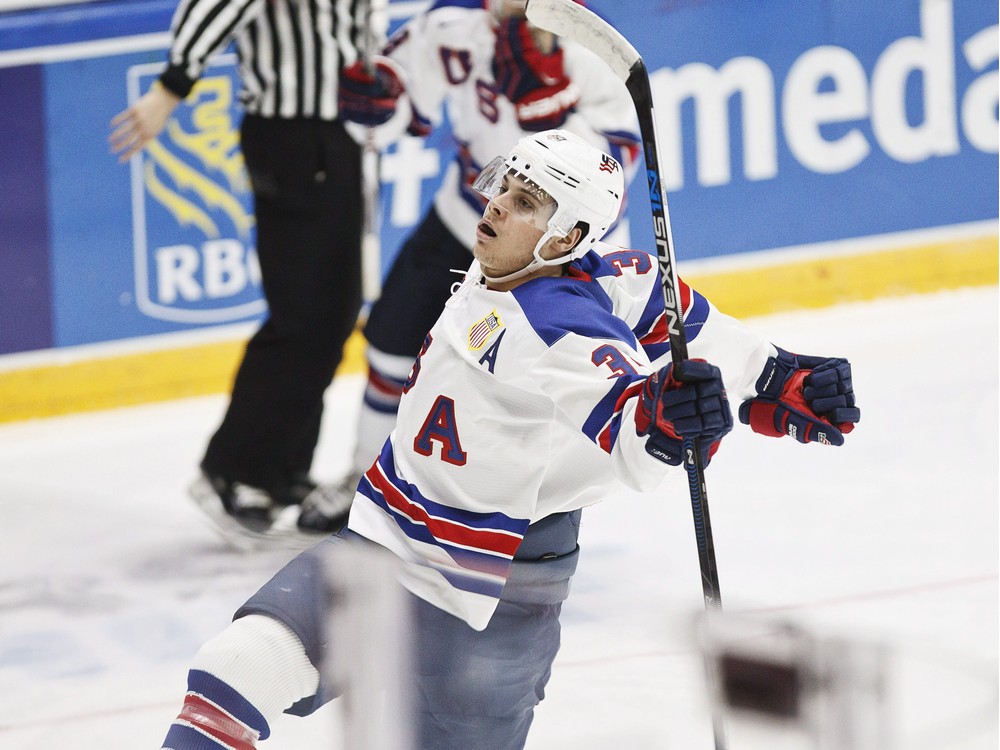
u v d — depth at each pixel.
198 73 15.58
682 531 13.95
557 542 8.03
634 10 20.30
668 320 7.61
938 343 19.36
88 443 18.98
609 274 8.19
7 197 19.66
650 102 7.59
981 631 11.06
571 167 7.43
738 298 20.86
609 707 8.70
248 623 7.65
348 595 7.77
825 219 21.02
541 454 7.58
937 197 21.25
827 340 19.86
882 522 14.00
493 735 8.00
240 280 20.05
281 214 15.77
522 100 14.75
